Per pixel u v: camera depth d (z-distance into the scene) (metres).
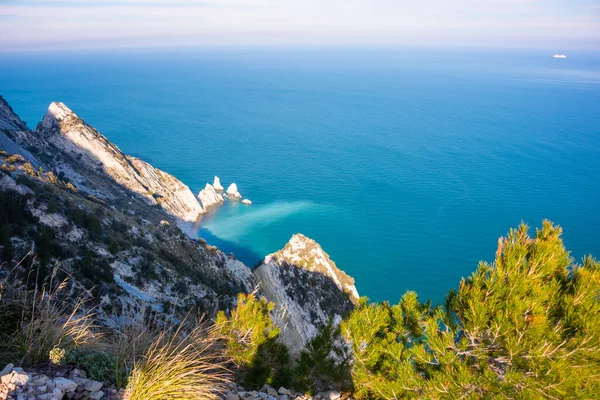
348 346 10.77
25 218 48.09
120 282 46.19
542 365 7.38
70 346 8.03
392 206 198.25
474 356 8.52
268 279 68.31
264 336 10.67
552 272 8.30
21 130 127.81
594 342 7.26
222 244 148.62
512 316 7.73
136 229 63.41
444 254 152.75
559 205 199.62
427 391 8.09
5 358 7.35
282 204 195.50
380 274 137.25
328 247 154.75
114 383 7.50
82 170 130.62
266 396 9.31
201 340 10.18
